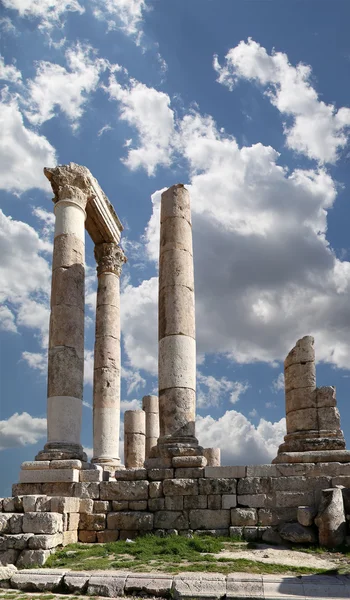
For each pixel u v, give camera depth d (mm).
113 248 25141
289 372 19016
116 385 23484
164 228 18250
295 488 14336
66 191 19719
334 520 12633
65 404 17484
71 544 13844
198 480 14828
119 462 22453
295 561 11180
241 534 13867
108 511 15172
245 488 14555
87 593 9852
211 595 9203
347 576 9852
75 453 16953
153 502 14938
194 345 17250
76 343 18297
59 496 15141
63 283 18641
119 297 25078
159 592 9484
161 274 17859
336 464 14672
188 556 11625
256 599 9000
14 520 13031
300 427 18000
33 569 11172
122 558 11820
